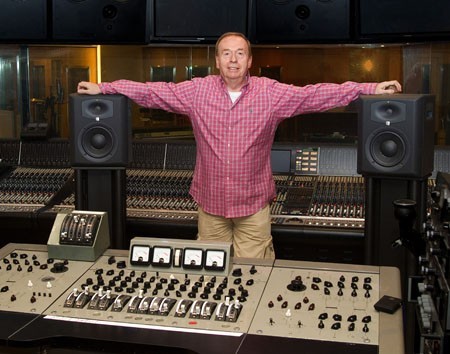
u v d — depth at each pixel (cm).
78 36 422
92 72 477
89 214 281
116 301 226
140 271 260
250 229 350
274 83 343
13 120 482
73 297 230
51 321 217
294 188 420
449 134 449
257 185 346
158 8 416
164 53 473
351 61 456
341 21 402
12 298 232
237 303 225
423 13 388
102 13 417
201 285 245
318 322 216
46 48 476
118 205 355
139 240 264
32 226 410
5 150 467
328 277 254
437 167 423
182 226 394
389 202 324
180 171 450
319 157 438
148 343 201
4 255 278
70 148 348
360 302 231
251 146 338
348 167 434
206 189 347
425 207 325
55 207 420
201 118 340
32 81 479
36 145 466
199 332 209
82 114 342
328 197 409
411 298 272
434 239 236
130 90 344
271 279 252
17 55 477
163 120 473
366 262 331
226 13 413
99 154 345
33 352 210
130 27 420
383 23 395
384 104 313
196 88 342
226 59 329
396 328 211
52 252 273
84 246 270
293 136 455
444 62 445
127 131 348
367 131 319
